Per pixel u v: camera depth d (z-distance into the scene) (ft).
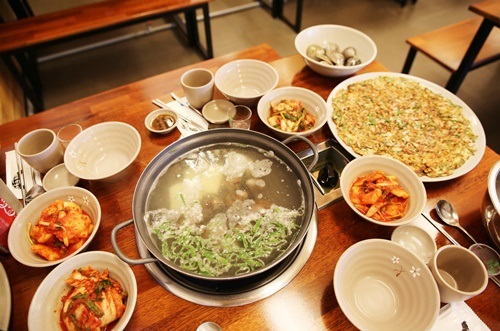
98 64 10.77
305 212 3.10
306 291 2.89
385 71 5.26
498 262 3.00
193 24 10.77
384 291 2.77
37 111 9.14
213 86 4.41
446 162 3.75
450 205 3.44
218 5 13.35
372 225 3.33
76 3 13.44
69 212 3.09
